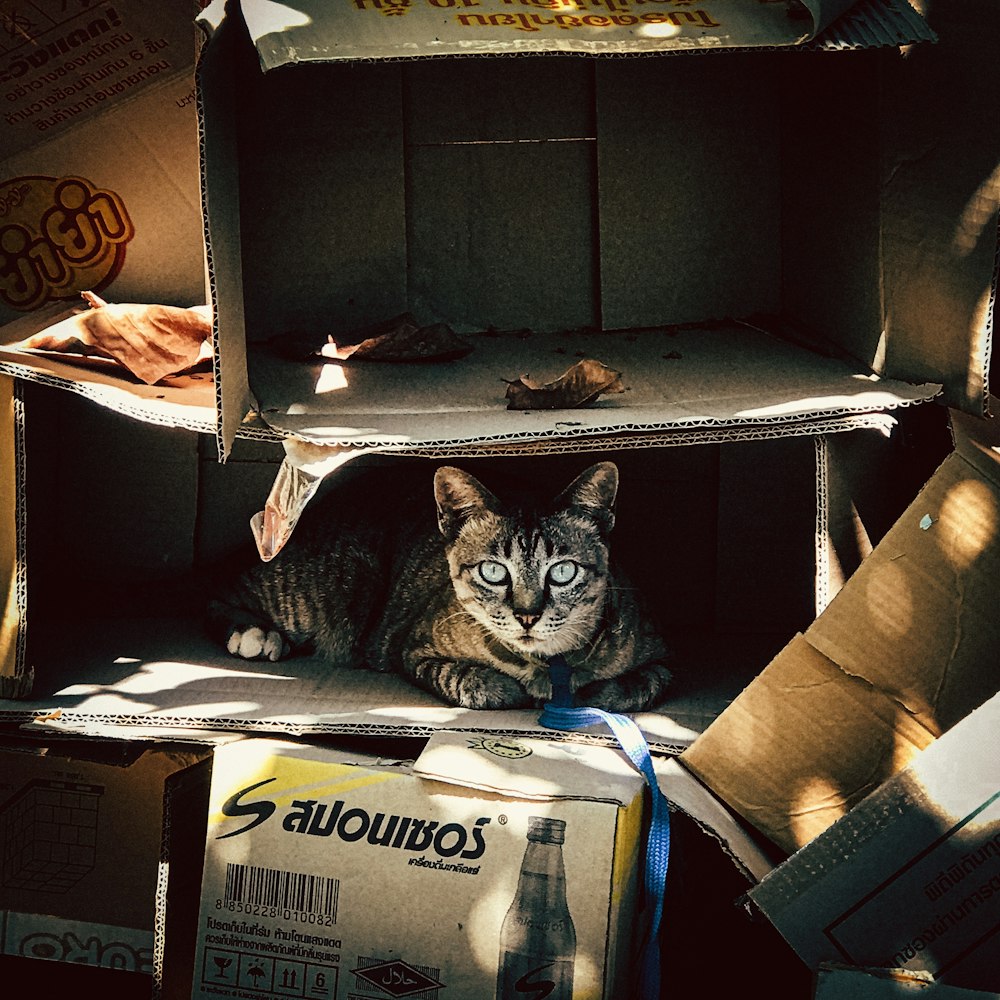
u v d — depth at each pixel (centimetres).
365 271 244
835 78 219
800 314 246
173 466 256
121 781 211
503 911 183
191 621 251
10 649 206
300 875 189
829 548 201
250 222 236
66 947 215
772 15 183
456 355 229
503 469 268
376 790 190
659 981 193
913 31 180
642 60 240
